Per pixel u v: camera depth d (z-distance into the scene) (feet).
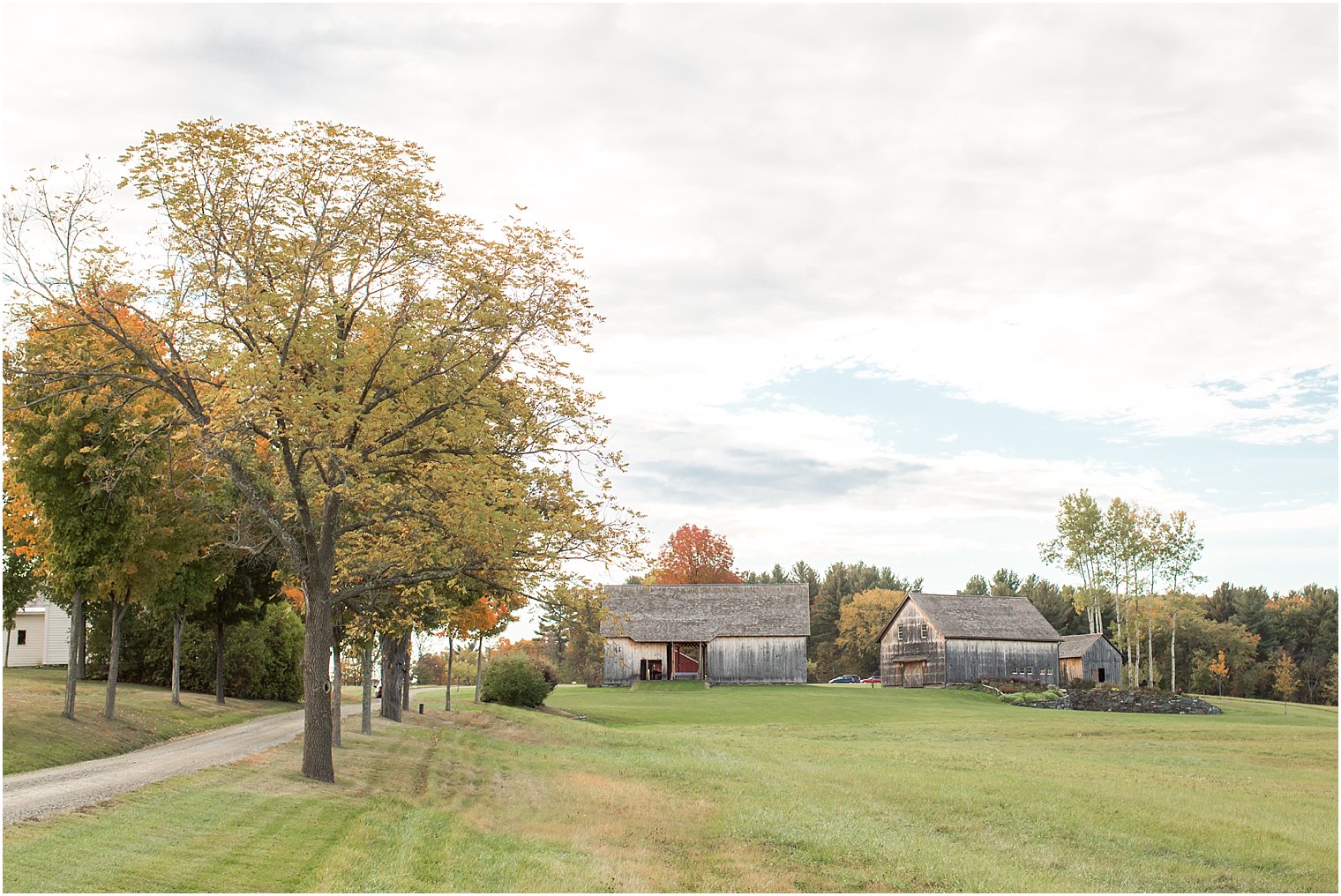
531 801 78.38
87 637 171.42
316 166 74.43
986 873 57.72
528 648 396.98
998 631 284.20
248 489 75.87
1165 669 387.14
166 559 106.01
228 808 58.95
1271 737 150.30
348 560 86.22
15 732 82.23
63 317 77.46
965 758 118.73
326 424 68.03
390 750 103.71
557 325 80.89
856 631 463.42
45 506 94.68
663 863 58.08
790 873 56.95
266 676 184.96
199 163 71.72
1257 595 435.12
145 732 101.91
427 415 77.10
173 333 73.77
